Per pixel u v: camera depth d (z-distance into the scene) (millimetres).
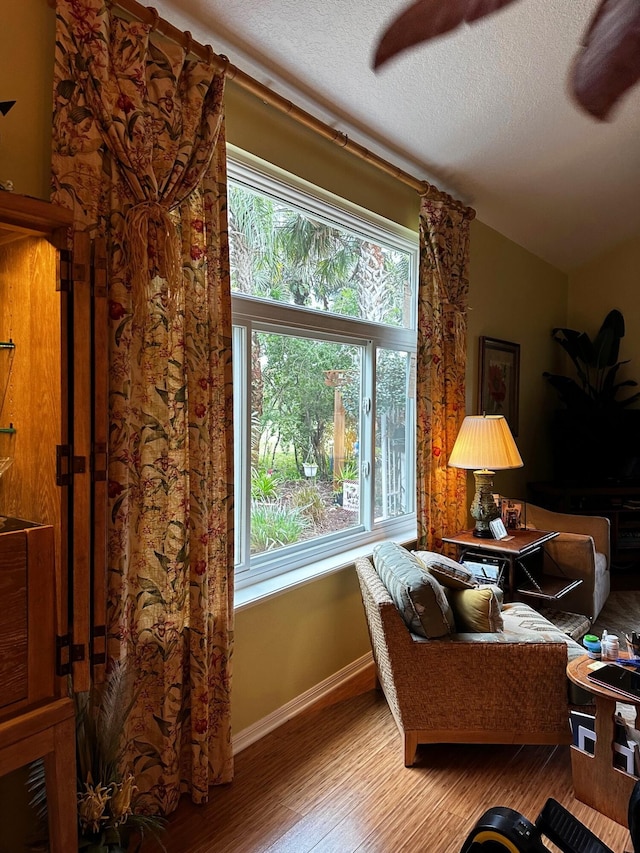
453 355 3703
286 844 1886
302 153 2711
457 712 2260
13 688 1336
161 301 1954
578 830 1370
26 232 1411
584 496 5012
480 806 2074
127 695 1766
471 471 4234
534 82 2809
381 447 3549
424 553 2738
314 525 3055
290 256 2855
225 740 2162
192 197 2031
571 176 3869
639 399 5340
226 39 2203
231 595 2178
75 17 1695
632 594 4562
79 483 1428
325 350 3100
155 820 1902
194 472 2021
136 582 1934
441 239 3492
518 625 2582
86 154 1724
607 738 2004
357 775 2250
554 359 5551
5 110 1454
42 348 1454
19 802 1687
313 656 2846
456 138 3186
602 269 5516
